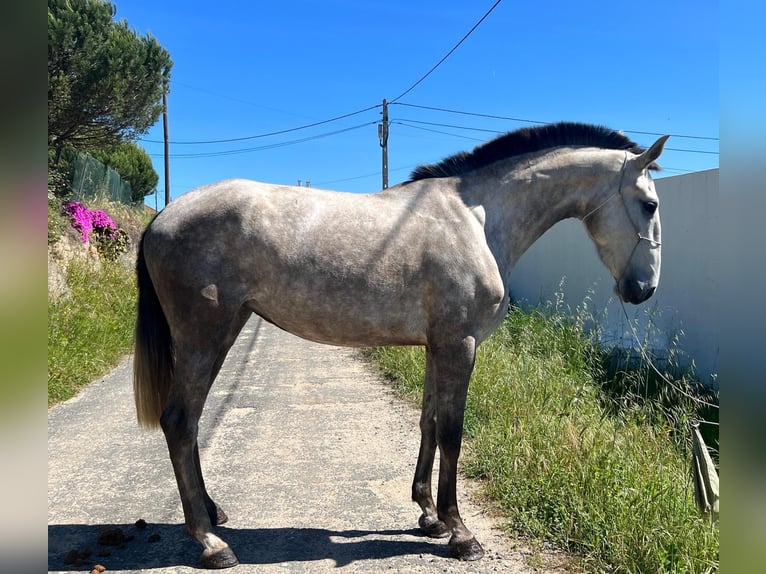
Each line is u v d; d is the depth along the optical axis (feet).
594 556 9.64
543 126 11.71
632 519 9.70
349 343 10.64
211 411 19.83
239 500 12.55
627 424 14.88
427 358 11.38
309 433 17.34
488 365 20.54
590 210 11.44
